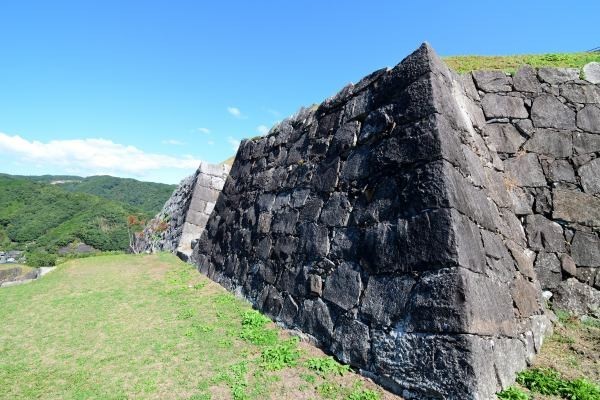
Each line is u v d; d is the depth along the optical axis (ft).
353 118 18.69
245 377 12.98
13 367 14.70
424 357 10.96
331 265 16.05
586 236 17.66
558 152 18.94
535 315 15.11
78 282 27.89
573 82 19.95
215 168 49.49
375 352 12.44
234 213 28.76
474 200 13.80
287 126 26.22
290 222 20.47
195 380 13.01
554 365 13.08
